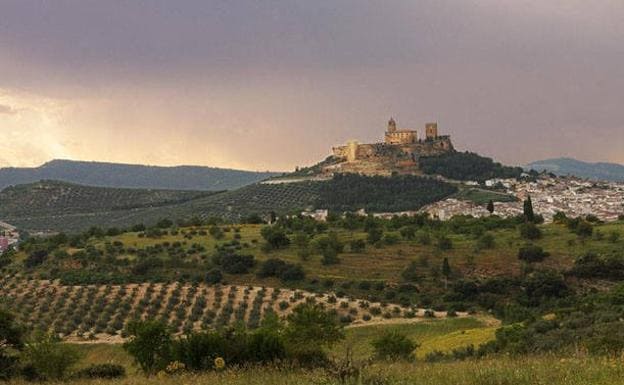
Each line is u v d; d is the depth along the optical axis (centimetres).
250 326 12056
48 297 13950
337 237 17312
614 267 14050
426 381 2369
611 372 2308
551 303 12550
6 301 13875
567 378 2238
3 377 4916
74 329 12100
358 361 2792
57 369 5572
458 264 15500
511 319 11312
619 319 6366
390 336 6731
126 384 3441
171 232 19450
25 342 5928
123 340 10831
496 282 13950
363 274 15175
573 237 16925
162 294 14025
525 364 2672
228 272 15388
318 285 14562
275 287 14488
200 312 13112
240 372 3278
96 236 19575
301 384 2547
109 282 14662
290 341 4659
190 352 4244
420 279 14788
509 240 16875
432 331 11156
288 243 17200
